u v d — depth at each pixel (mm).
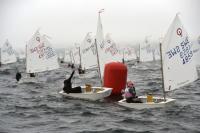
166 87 34625
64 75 80375
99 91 41312
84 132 26203
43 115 32656
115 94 43875
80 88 41688
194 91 49625
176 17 34312
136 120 29828
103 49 48531
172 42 34344
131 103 34812
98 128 27328
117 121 29719
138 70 97250
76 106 36969
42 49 63594
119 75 43656
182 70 34688
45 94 46781
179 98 42969
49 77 74125
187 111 33281
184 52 34656
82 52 74375
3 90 52125
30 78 63125
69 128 27422
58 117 31672
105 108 35750
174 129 26875
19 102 40344
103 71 48312
